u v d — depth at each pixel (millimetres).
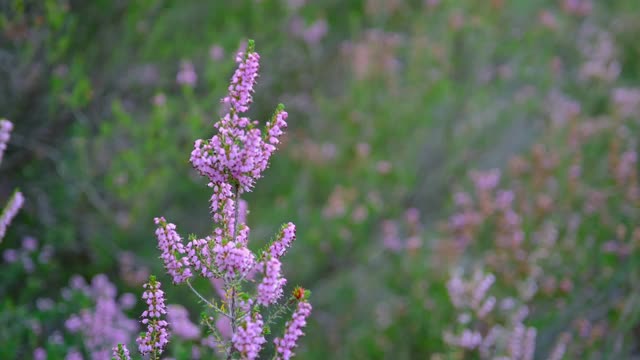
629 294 1365
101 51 1404
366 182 1531
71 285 1271
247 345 673
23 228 1355
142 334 701
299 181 1522
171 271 692
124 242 1376
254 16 1454
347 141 1558
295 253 1436
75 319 1130
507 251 1426
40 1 1270
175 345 1010
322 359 1391
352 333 1422
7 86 1322
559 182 1559
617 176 1547
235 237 695
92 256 1361
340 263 1483
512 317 1274
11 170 1361
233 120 688
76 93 1229
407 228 1569
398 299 1455
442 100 1600
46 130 1359
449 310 1347
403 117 1576
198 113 1230
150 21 1436
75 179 1338
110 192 1348
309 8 1608
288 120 1582
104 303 1145
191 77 1245
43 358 1096
